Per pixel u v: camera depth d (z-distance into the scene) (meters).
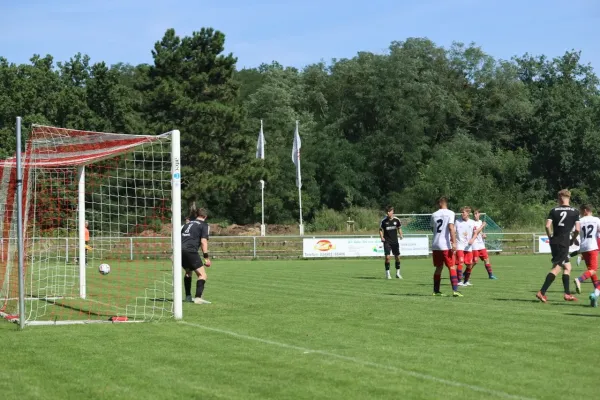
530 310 12.88
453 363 8.00
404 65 77.12
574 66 88.44
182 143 45.38
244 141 46.84
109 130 60.00
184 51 46.06
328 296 15.77
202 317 12.19
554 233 14.26
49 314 13.12
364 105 79.25
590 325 10.92
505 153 73.94
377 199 74.56
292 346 9.17
